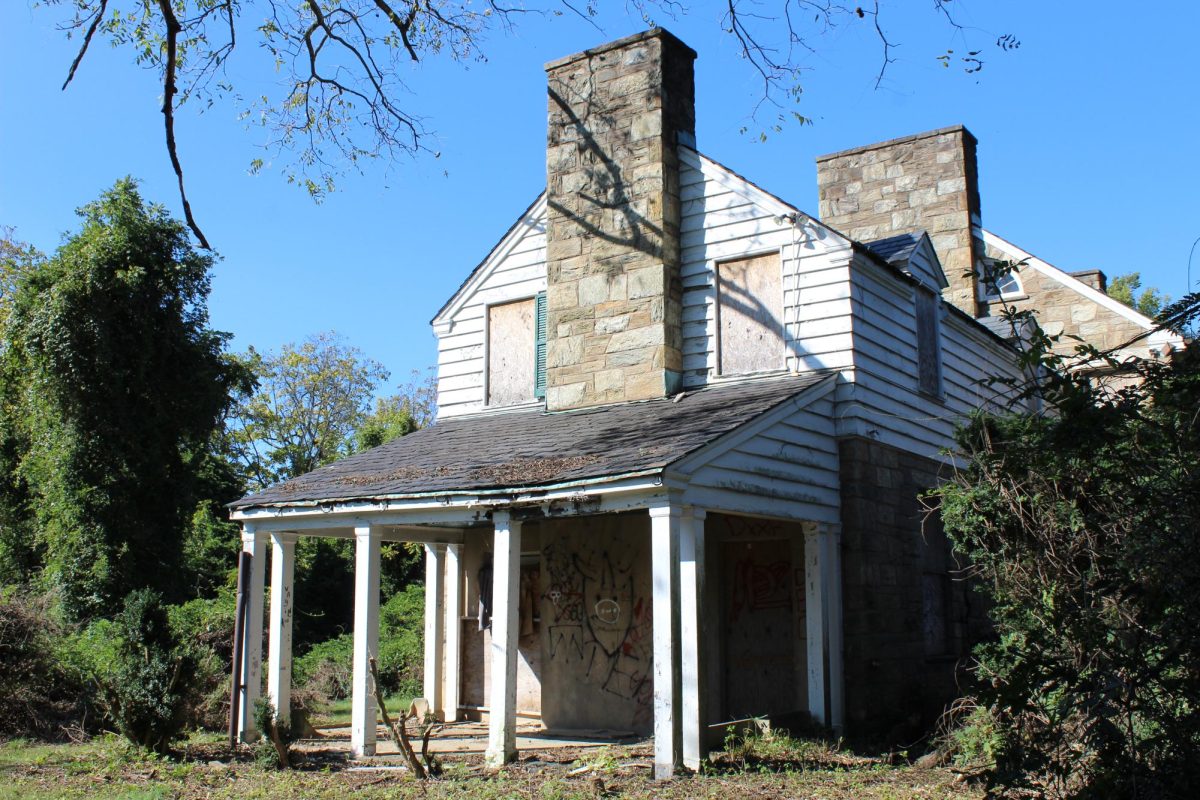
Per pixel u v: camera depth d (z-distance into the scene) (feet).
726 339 44.39
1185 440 15.19
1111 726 15.34
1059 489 18.57
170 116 29.81
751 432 35.94
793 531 42.96
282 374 159.53
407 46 37.70
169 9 29.81
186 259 71.67
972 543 28.91
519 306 51.78
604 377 45.55
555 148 48.85
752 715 42.98
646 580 44.19
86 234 69.72
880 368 43.83
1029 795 17.97
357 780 32.91
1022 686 16.25
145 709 38.29
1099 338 65.92
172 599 67.77
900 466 44.42
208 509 97.30
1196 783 14.74
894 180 67.56
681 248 46.06
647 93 46.39
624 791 28.60
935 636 46.42
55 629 51.26
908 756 35.14
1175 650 15.01
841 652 39.88
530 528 49.06
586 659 45.39
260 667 41.73
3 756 39.70
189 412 70.90
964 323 52.90
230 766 36.50
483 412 51.67
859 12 31.65
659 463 31.35
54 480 66.64
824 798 26.99
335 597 98.94
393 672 70.33
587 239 47.14
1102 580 16.43
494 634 34.88
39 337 66.90
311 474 45.57
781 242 43.52
